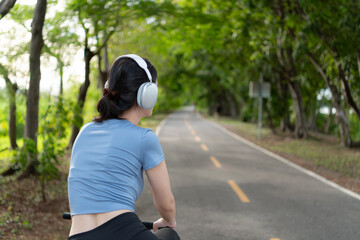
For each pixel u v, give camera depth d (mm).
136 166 1536
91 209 1453
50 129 6602
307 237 4754
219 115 48875
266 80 21344
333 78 11977
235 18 13289
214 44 16078
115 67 1627
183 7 11703
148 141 1562
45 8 7340
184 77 42125
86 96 13375
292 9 11344
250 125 30859
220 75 30484
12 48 7477
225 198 6820
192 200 6684
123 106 1603
